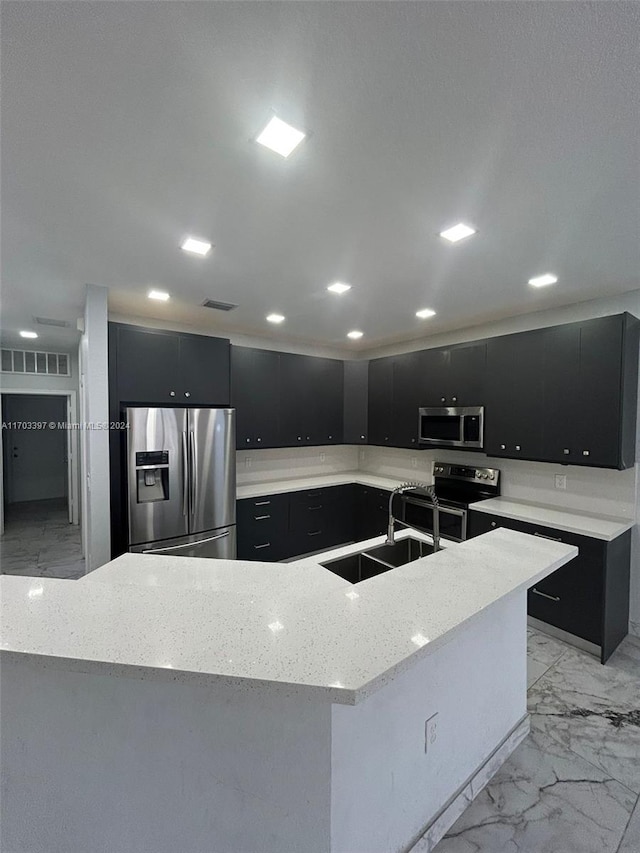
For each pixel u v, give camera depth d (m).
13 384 5.57
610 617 2.61
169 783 1.04
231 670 0.82
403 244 2.07
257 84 1.05
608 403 2.67
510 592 1.30
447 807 1.49
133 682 1.02
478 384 3.53
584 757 1.82
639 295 2.77
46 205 1.68
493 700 1.74
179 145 1.30
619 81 1.03
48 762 1.05
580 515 3.04
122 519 3.11
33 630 0.96
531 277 2.54
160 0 0.83
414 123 1.19
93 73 1.01
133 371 3.17
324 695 0.78
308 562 1.92
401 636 0.99
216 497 3.44
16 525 5.86
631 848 1.42
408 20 0.88
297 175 1.47
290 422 4.42
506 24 0.89
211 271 2.46
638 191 1.56
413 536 2.35
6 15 0.86
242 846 1.04
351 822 1.12
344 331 4.19
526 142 1.28
